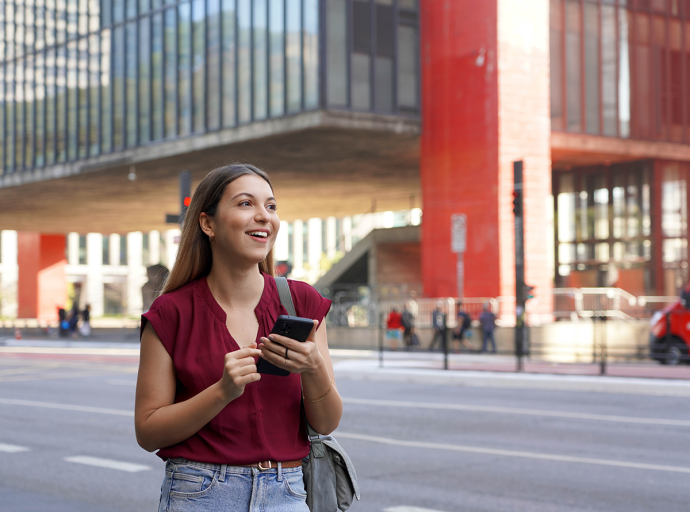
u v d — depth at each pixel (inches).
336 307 1359.5
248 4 1277.1
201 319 101.3
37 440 440.1
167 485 101.3
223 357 100.3
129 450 408.5
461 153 1218.6
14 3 1737.2
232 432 99.0
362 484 321.4
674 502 288.8
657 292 1346.0
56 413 554.6
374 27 1214.3
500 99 1181.1
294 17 1208.2
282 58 1225.4
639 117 1325.0
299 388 103.5
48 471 354.9
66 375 880.3
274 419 101.0
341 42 1187.3
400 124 1227.2
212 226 103.6
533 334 1098.1
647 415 522.3
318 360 97.7
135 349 1427.2
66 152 1644.9
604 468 350.6
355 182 1684.3
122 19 1515.7
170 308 100.9
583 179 1444.4
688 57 1371.8
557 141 1259.8
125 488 320.8
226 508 98.9
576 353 813.2
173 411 95.6
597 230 1421.0
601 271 1412.4
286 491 102.3
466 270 1209.4
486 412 540.4
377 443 418.6
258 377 93.6
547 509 279.7
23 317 2650.1
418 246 1774.1
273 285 106.7
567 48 1282.0
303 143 1295.5
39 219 2319.1
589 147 1285.7
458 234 1015.0
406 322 1180.5
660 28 1352.1
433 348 1134.4
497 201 1177.4
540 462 365.1
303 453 104.7
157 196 1898.4
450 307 1160.8
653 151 1337.4
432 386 733.3
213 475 98.5
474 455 383.6
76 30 1619.1
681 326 858.1
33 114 1720.0
